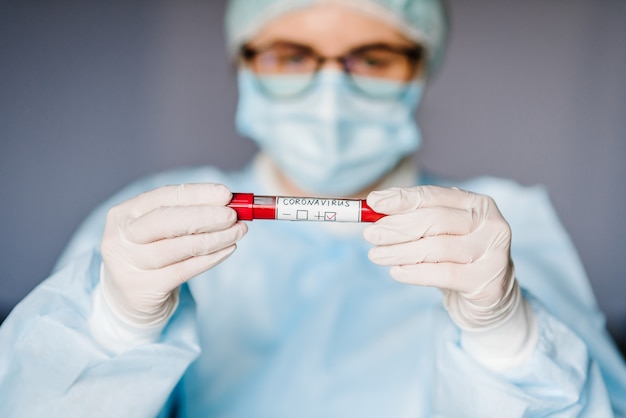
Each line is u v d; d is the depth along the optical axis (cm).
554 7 210
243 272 149
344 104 143
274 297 146
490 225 92
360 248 155
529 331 97
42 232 210
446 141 216
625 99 212
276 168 162
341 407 132
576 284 150
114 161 212
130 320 92
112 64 208
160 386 91
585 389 98
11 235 209
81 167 210
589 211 217
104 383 90
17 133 207
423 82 157
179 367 92
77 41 206
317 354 138
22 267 210
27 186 208
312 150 147
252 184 165
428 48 148
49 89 207
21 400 91
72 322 93
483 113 215
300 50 141
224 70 211
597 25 210
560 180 217
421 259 90
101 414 90
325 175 149
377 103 145
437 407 98
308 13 138
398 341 138
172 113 212
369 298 147
